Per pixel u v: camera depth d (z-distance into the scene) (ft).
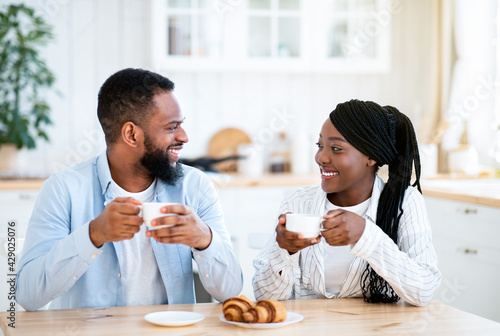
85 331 3.57
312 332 3.58
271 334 3.53
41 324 3.71
